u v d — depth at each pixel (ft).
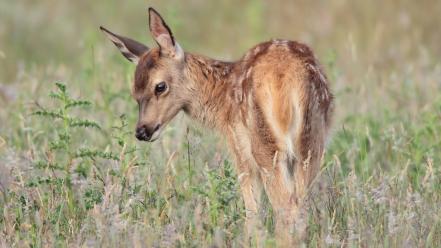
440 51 78.43
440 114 48.26
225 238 35.58
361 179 42.88
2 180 41.55
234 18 91.61
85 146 41.37
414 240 35.83
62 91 39.88
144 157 42.75
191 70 41.88
